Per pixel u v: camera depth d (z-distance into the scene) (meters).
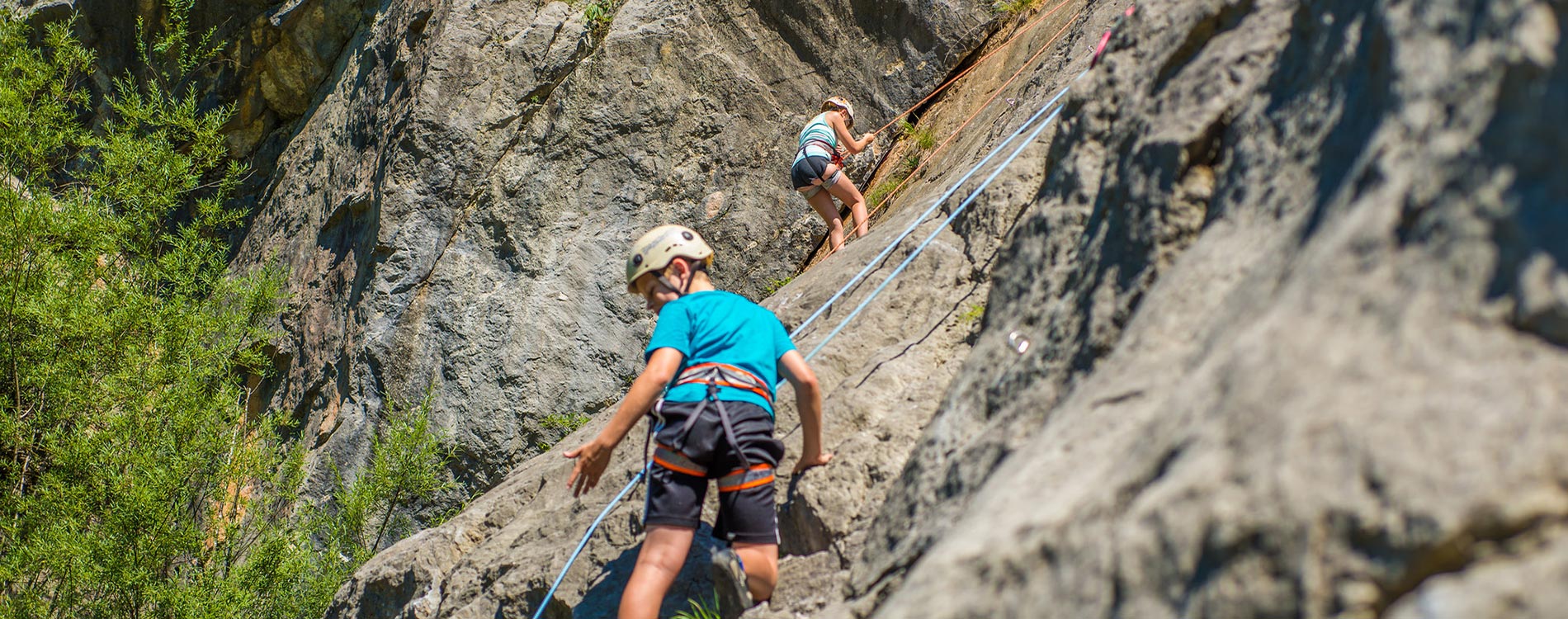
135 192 7.88
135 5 10.91
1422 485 1.22
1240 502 1.33
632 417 2.84
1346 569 1.23
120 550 6.54
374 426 8.43
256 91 11.26
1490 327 1.32
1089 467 1.77
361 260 9.16
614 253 8.67
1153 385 1.88
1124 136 2.82
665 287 3.16
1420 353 1.34
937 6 8.55
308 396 9.05
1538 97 1.38
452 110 8.98
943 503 2.54
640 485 3.90
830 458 3.23
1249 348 1.54
